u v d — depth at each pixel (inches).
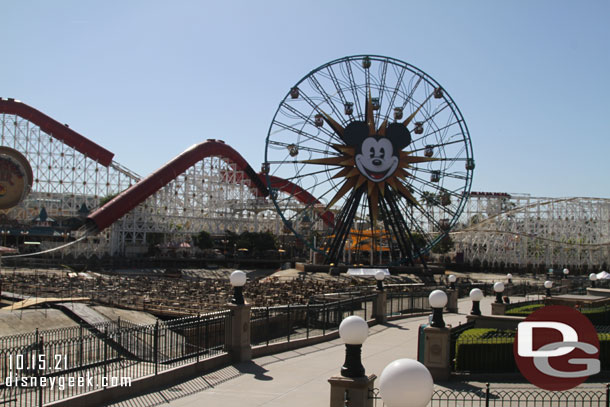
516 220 5260.8
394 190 2977.4
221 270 4271.7
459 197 2984.7
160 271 3782.0
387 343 1198.9
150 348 1025.5
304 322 1448.1
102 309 1620.3
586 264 5147.6
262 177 5477.4
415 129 2972.4
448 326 944.9
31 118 4350.4
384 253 4709.6
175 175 4185.5
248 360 1005.2
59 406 668.7
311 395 776.9
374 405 676.7
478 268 4845.0
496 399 744.3
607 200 5290.4
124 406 714.2
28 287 2169.0
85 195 4901.6
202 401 741.3
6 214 4399.6
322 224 4997.5
